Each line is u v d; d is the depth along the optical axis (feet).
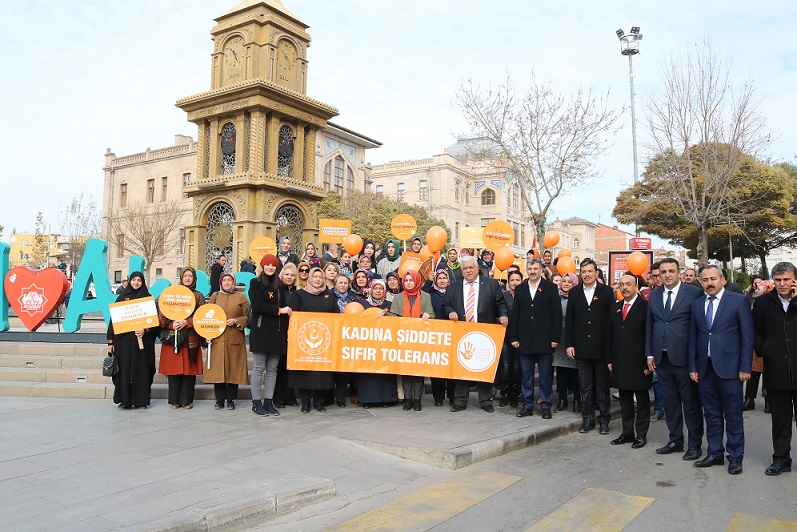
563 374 30.32
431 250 35.73
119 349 27.84
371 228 126.00
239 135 41.19
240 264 39.34
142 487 16.72
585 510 16.48
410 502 17.08
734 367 20.62
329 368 27.66
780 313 20.49
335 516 16.10
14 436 22.67
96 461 19.38
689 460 22.08
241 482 17.33
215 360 27.55
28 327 36.88
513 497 17.61
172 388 28.37
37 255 170.71
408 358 28.04
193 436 22.86
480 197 204.03
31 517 14.38
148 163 155.02
